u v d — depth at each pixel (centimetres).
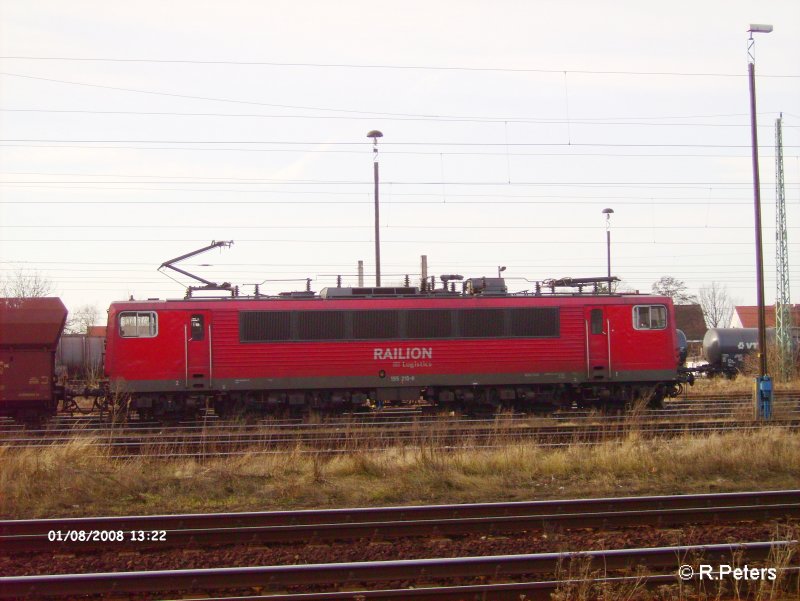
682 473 1596
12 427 2412
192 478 1551
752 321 7931
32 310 2484
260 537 1143
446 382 2652
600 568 981
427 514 1232
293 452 1730
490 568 966
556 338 2708
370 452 1752
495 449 1770
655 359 2756
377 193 3550
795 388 3647
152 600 912
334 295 2708
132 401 2556
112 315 2556
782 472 1625
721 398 3183
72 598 912
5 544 1112
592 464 1636
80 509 1378
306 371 2602
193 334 2570
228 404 2656
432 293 2750
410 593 894
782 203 4719
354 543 1134
